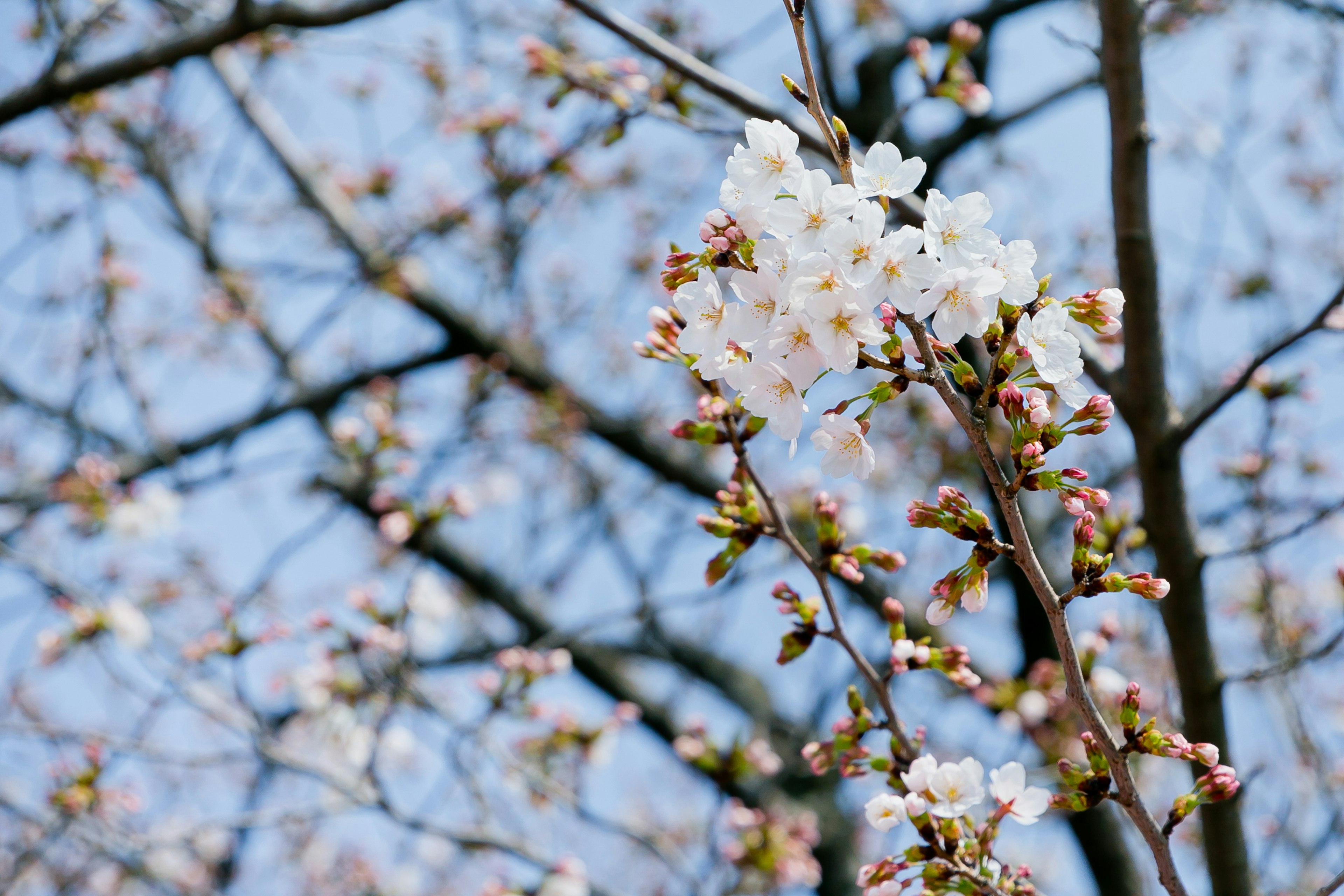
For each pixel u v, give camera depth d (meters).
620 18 3.33
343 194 7.73
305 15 4.55
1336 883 1.81
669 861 4.38
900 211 3.13
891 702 2.25
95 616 4.55
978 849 1.81
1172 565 2.99
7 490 6.43
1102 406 1.55
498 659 4.46
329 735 4.63
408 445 5.08
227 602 4.62
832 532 2.37
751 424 2.36
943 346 1.58
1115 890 5.24
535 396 7.41
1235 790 1.69
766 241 1.59
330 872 8.33
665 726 7.41
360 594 4.59
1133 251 2.96
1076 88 6.26
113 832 4.46
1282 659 4.09
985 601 1.65
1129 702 1.77
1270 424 4.16
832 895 6.34
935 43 6.24
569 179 6.21
